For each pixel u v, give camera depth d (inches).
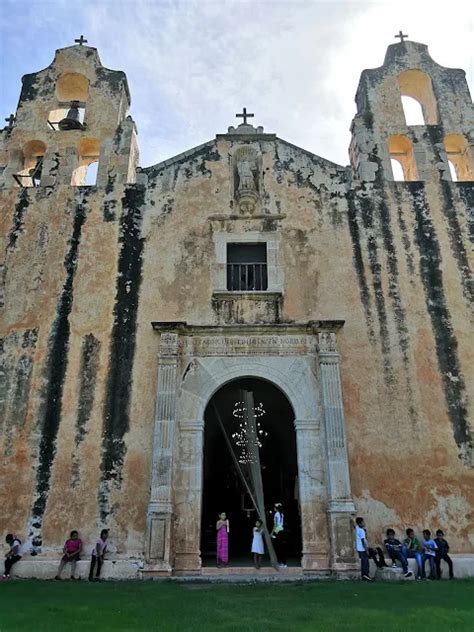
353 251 597.6
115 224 616.7
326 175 643.5
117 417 522.6
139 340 555.5
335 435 506.0
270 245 602.9
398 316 563.8
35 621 294.0
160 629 276.8
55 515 488.4
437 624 290.5
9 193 638.5
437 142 665.0
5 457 509.4
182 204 629.0
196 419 522.6
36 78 727.7
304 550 477.1
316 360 546.0
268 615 312.8
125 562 468.4
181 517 486.9
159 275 588.7
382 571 457.1
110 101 705.0
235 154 661.9
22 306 575.2
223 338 556.1
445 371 539.5
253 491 566.3
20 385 538.6
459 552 474.9
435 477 498.6
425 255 594.2
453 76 716.0
